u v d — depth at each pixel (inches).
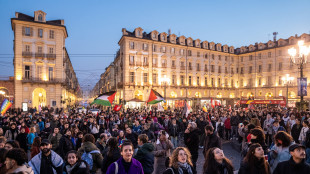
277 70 2103.8
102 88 3602.4
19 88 1457.9
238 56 2450.8
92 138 225.9
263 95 2201.0
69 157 181.9
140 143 242.5
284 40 2090.3
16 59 1457.9
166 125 555.8
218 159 157.8
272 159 200.8
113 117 605.6
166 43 1937.7
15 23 1459.2
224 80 2332.7
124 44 1775.3
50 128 449.7
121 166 157.8
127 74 1756.9
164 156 254.8
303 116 494.0
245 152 201.6
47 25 1536.7
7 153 146.4
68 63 2191.2
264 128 459.5
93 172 209.8
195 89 2108.8
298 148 142.6
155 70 1876.2
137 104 1748.3
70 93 2405.3
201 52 2174.0
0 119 645.9
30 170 151.6
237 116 588.7
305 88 596.7
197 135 293.7
